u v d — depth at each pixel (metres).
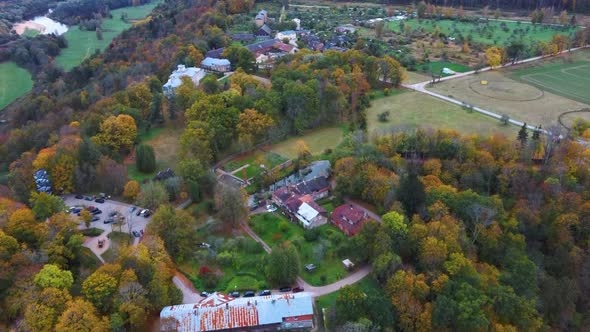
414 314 147.12
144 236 177.00
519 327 148.38
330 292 164.00
